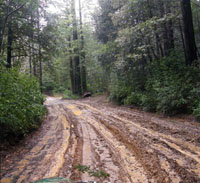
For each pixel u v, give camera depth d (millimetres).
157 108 7969
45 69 13195
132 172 3125
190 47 8992
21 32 9773
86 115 8977
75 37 23719
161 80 9375
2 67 5605
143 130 5641
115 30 15641
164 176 2943
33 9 8984
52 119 8273
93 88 24422
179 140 4535
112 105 12180
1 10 8070
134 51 11320
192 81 7828
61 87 35344
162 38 10922
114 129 6004
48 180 1916
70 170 3236
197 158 3523
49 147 4531
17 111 4805
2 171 3260
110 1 16250
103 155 3904
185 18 9039
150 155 3781
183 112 7262
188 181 2773
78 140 5027
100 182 2809
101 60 16328
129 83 12375
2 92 4680
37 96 8289
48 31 10445
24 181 2895
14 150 4355
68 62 27000
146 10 11109
